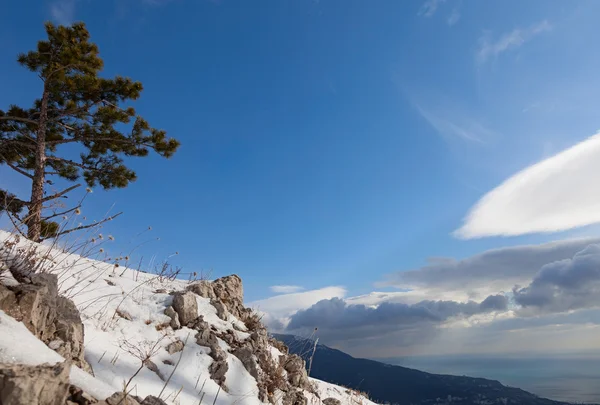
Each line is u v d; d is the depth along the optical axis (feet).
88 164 49.73
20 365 8.49
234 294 31.24
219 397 18.30
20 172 43.04
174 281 29.96
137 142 48.03
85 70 45.70
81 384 10.34
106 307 20.45
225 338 23.54
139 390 14.52
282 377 23.97
